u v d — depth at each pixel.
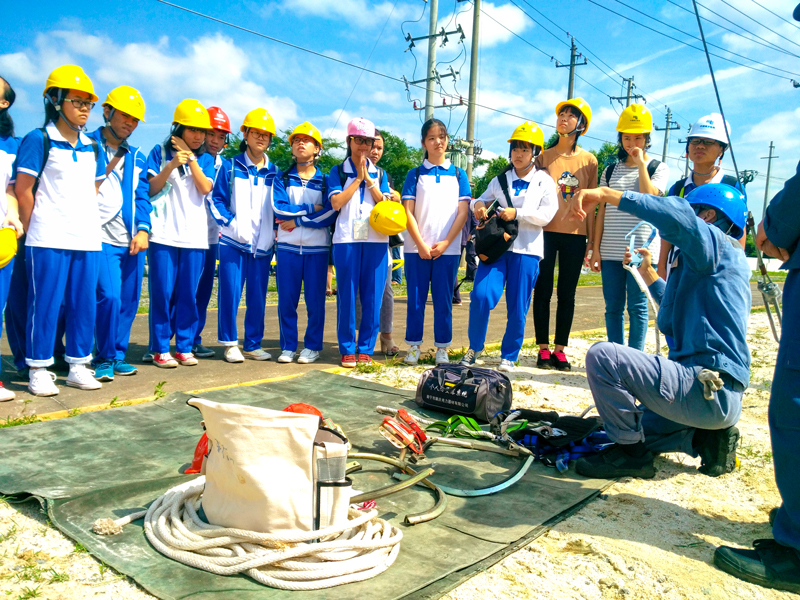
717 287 3.23
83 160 4.79
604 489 3.40
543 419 4.12
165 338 5.96
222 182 6.11
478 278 6.02
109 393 4.93
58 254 4.70
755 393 5.72
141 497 3.02
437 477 3.46
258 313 6.51
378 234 6.08
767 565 2.54
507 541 2.74
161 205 5.68
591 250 6.21
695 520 3.09
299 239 6.24
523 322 6.12
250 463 2.44
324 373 5.68
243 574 2.39
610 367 3.35
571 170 6.27
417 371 6.12
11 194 4.56
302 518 2.45
